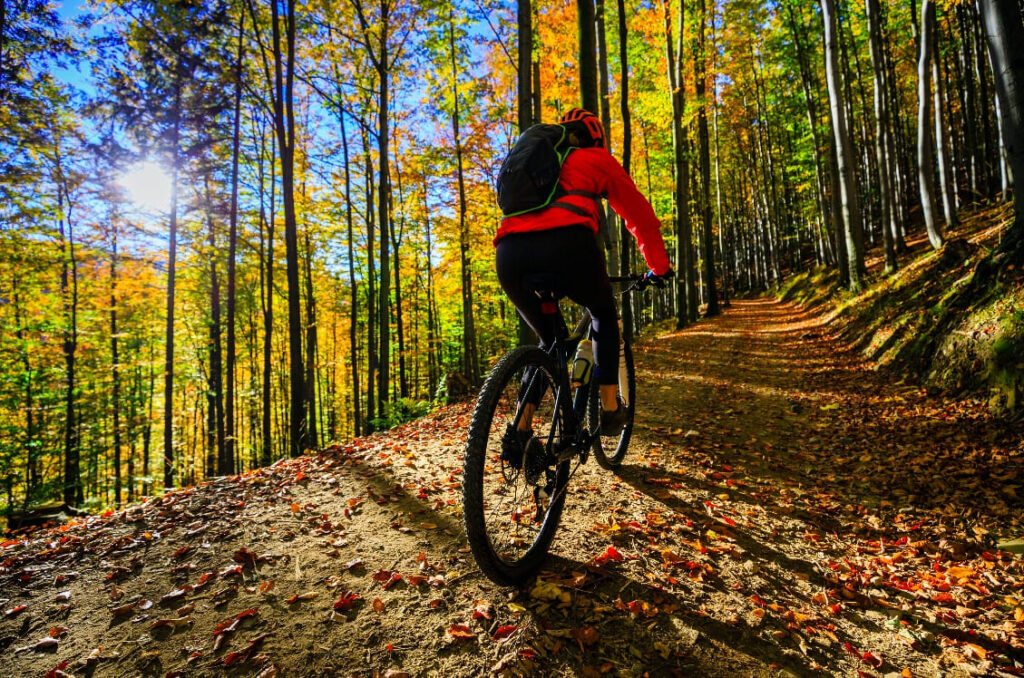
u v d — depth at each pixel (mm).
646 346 11938
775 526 2855
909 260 11359
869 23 12586
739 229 37375
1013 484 3299
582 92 6684
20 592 2258
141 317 19328
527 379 2182
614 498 3084
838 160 12188
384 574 2238
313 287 21812
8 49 11234
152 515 3090
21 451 13156
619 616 1927
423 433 5102
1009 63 4934
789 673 1701
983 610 2102
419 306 25359
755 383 7191
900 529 2867
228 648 1834
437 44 13281
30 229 13461
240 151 14992
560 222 1944
